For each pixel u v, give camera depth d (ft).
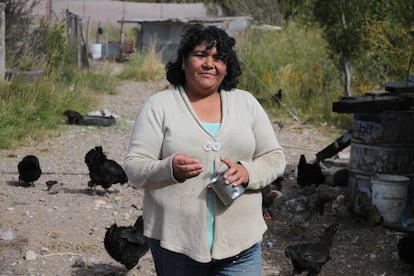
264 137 13.71
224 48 13.33
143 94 73.82
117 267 23.09
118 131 49.96
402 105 29.01
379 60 59.06
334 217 29.78
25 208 29.22
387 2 53.26
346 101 28.35
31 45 70.74
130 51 118.83
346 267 24.18
